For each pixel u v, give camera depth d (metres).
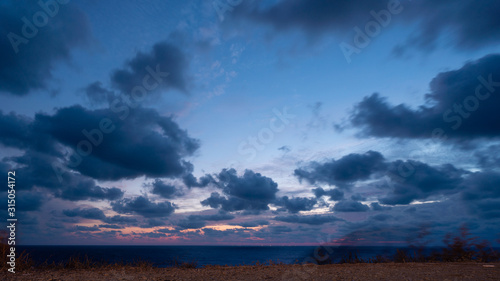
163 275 7.47
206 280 6.61
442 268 8.11
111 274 7.59
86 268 9.45
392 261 11.15
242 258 45.38
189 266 10.62
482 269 7.66
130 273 7.99
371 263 10.41
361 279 6.28
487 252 10.66
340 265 9.88
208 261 39.28
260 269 8.99
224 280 6.59
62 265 9.70
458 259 10.66
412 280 6.00
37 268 9.16
